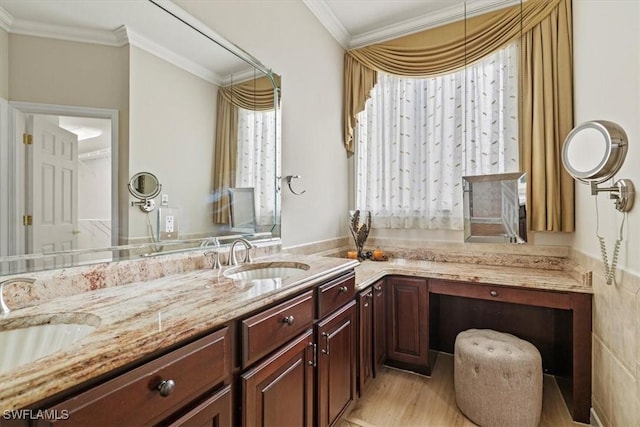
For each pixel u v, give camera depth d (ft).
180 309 2.89
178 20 4.71
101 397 1.96
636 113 4.13
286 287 3.78
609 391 4.87
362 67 9.43
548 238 7.40
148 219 4.35
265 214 6.44
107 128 3.90
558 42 7.02
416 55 8.64
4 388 1.61
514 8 7.50
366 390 6.58
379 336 6.98
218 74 5.40
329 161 8.82
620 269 4.50
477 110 8.11
